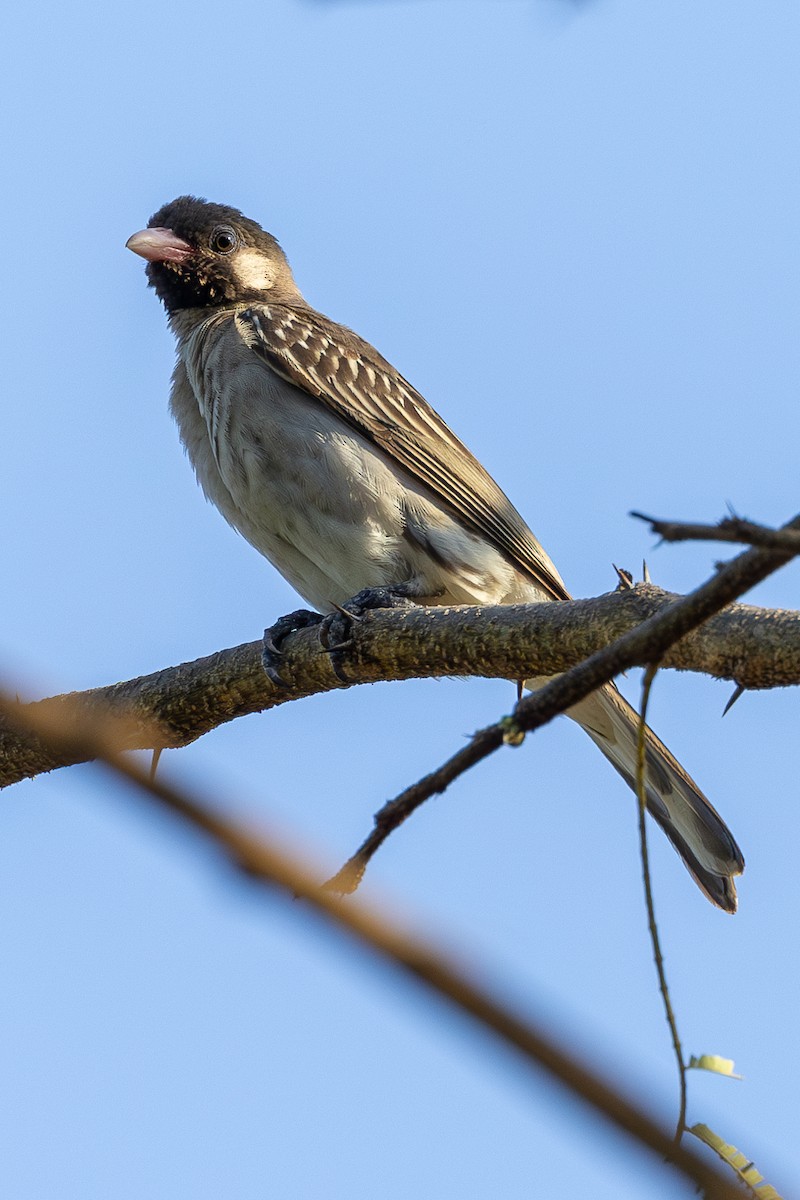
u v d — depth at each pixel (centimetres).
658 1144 265
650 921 564
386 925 273
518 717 551
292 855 285
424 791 543
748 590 540
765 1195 466
